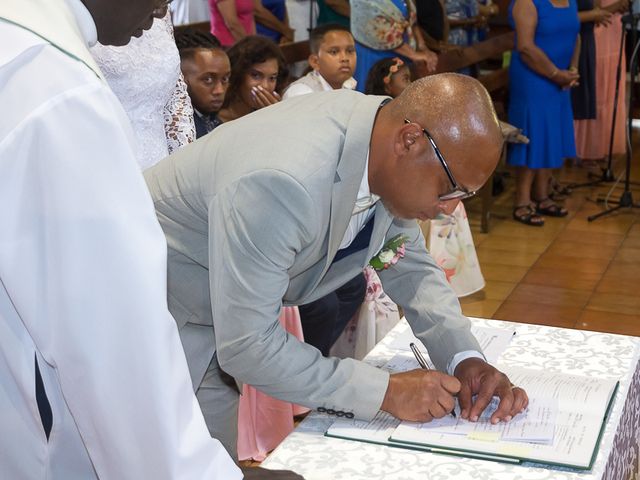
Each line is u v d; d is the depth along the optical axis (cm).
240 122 156
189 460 109
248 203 138
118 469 110
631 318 403
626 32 640
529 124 525
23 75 102
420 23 531
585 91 613
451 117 141
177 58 234
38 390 114
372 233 164
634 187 617
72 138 102
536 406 163
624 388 173
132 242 104
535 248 499
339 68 368
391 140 146
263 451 279
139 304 105
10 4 105
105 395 107
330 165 143
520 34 517
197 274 162
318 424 165
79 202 103
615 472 160
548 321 399
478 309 411
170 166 161
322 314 285
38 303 106
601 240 512
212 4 449
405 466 148
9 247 104
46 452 117
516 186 569
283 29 515
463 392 166
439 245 393
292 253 142
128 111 226
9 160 102
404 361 189
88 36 115
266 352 146
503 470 146
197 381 170
